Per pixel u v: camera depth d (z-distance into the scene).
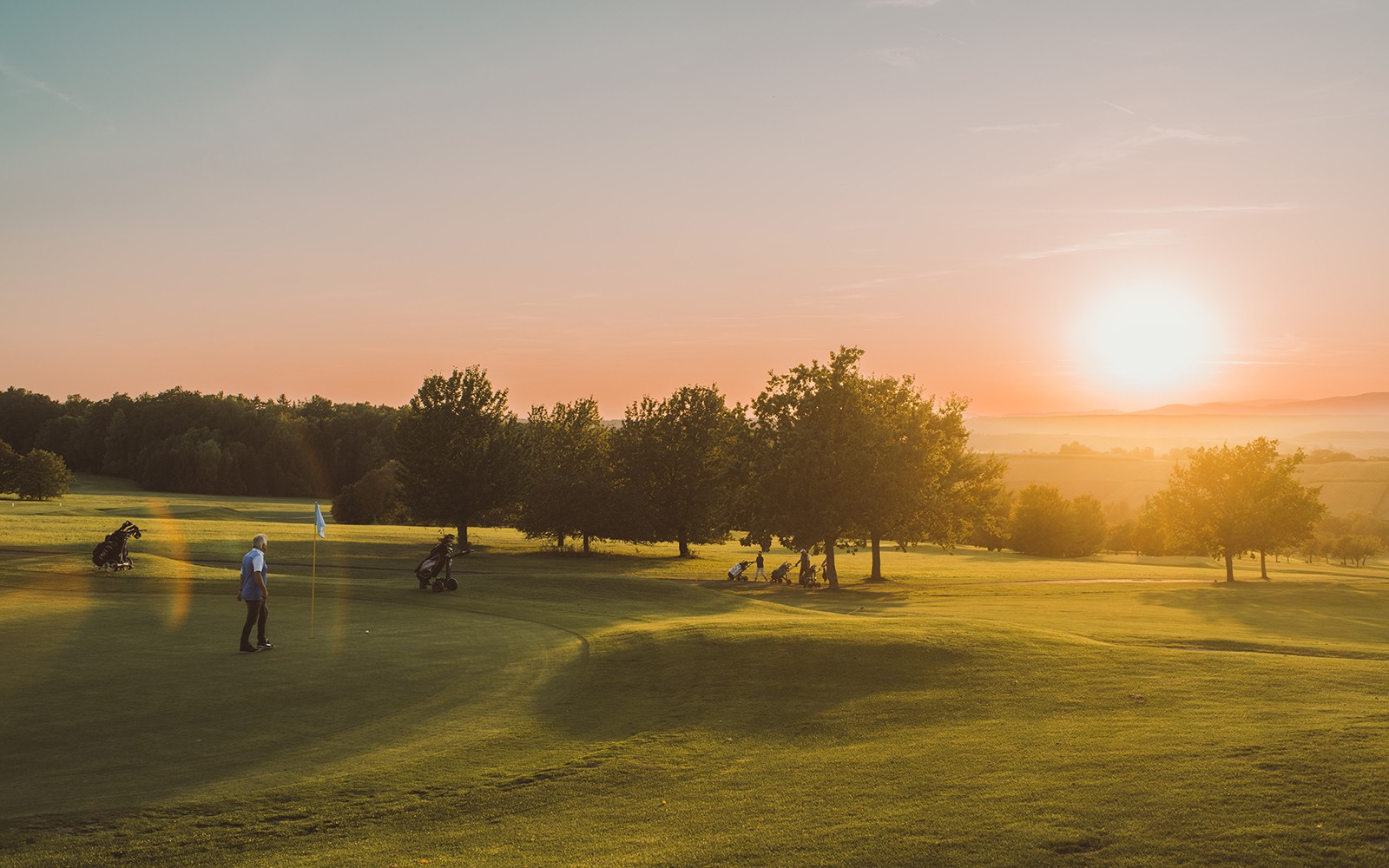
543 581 35.28
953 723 13.29
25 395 175.25
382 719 14.16
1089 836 8.23
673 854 8.63
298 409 192.88
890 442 53.16
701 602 32.41
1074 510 120.38
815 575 56.72
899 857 8.09
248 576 19.17
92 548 42.59
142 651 19.03
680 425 73.31
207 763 11.89
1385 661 17.75
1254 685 14.60
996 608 39.66
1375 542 129.75
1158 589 52.69
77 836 9.50
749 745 12.86
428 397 66.75
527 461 69.44
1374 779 9.16
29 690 15.42
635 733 13.52
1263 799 8.80
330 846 9.29
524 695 15.84
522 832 9.57
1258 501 64.12
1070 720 12.95
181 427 155.88
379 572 44.03
